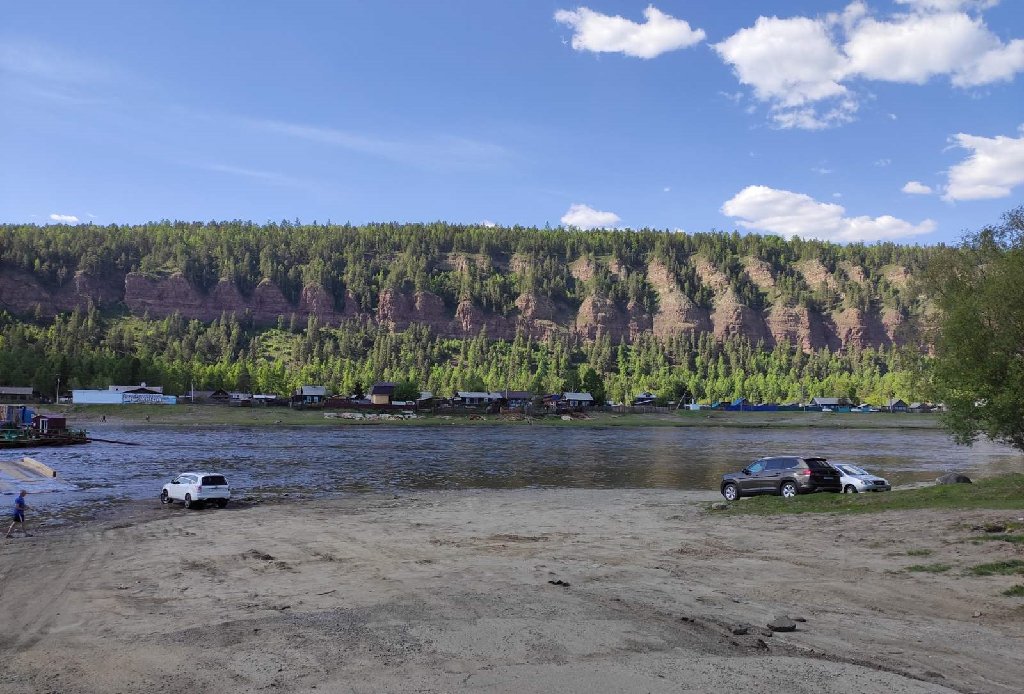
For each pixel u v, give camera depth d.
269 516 31.61
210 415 147.50
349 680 9.23
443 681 9.09
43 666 10.59
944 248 33.72
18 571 19.27
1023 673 9.20
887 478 52.75
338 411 168.00
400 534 25.09
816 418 193.38
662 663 9.67
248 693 8.90
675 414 196.38
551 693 8.56
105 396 156.88
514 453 78.38
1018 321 27.48
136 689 9.30
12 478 46.97
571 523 27.81
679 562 18.08
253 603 14.55
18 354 181.00
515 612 12.72
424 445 89.94
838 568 16.41
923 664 9.58
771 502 30.52
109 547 23.20
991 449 90.19
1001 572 14.66
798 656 9.97
